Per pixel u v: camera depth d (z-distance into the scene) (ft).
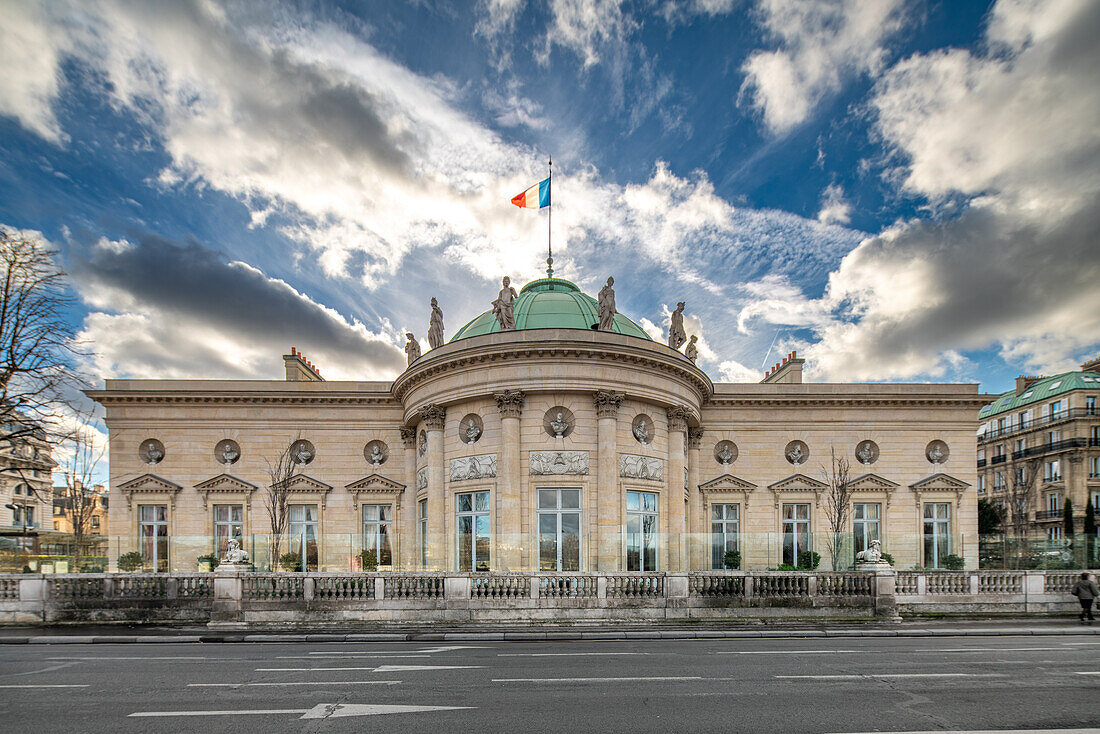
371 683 45.24
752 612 80.28
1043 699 40.83
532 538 96.53
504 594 78.89
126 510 134.31
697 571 81.25
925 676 47.88
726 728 34.35
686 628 74.69
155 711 38.14
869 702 39.88
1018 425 233.96
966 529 141.08
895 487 141.28
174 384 138.51
